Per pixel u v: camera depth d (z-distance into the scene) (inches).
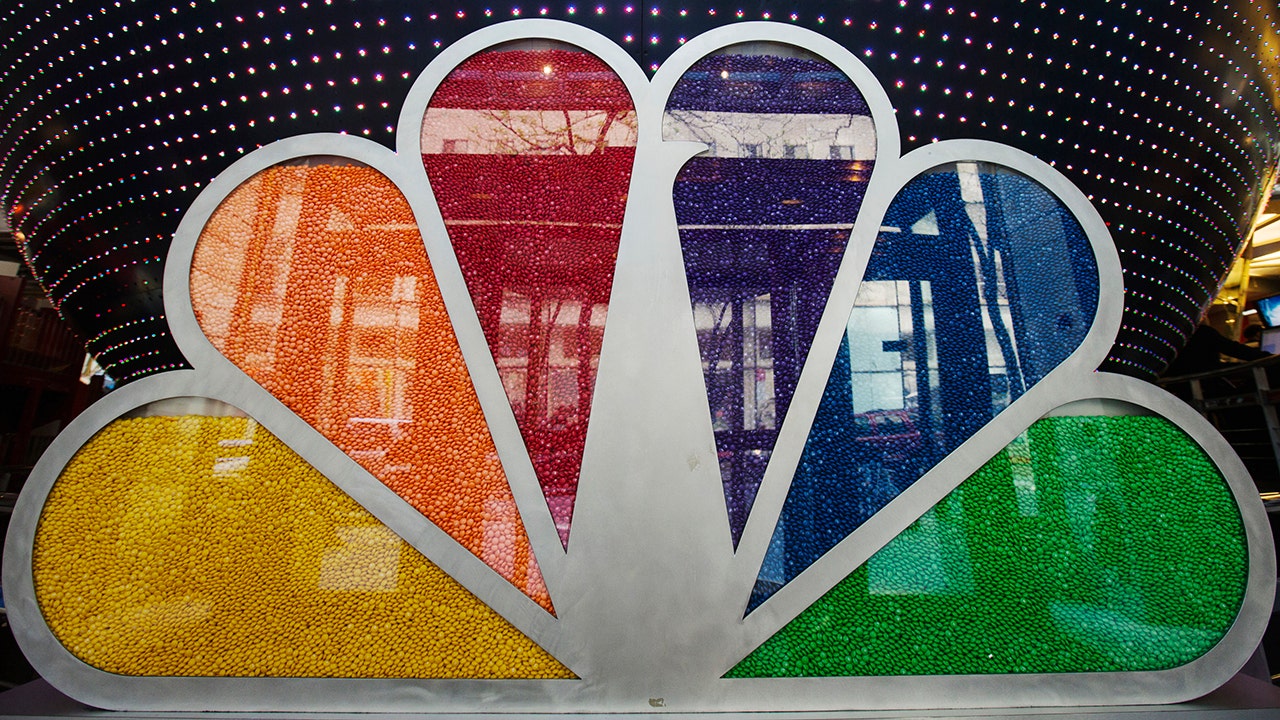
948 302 69.3
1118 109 82.4
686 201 70.1
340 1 72.7
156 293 75.9
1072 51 80.1
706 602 61.5
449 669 60.6
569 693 59.7
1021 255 70.9
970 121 77.4
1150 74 83.0
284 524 62.9
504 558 62.6
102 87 73.9
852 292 68.1
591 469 63.4
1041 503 65.6
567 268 68.0
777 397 66.1
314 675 60.2
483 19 74.0
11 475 160.7
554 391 65.4
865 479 65.2
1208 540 64.8
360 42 72.8
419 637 61.2
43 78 74.7
